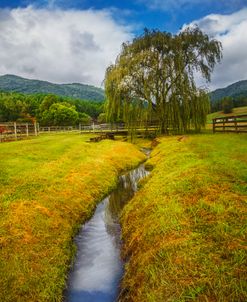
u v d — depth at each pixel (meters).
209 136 29.86
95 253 9.46
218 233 6.89
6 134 37.59
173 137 35.75
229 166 12.60
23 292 6.65
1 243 8.09
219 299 4.95
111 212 13.35
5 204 10.42
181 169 13.60
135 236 9.20
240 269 5.50
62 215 11.45
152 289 5.93
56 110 117.38
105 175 19.06
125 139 44.91
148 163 23.55
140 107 39.88
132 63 38.84
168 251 6.84
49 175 15.27
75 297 7.29
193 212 8.40
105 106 42.28
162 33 39.59
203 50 39.22
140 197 12.42
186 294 5.29
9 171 15.18
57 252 8.70
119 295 7.05
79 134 51.00
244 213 7.65
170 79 38.91
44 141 32.22
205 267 5.80
